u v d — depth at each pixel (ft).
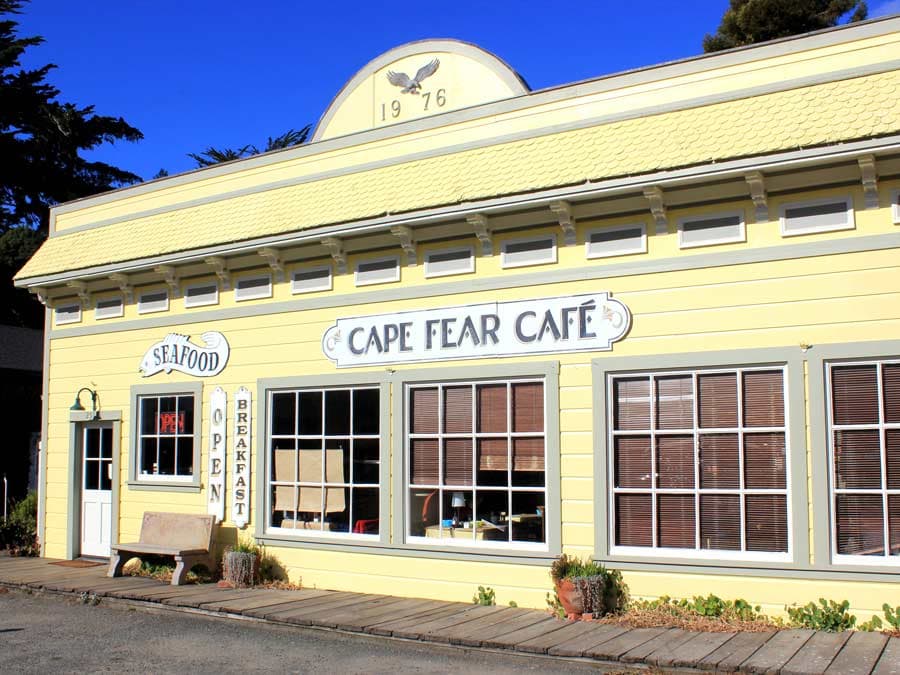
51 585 38.22
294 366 39.17
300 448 38.88
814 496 27.81
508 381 33.55
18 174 123.03
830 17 78.23
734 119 29.40
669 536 30.19
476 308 34.42
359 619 30.42
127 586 37.86
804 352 28.35
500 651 26.48
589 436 31.60
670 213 30.99
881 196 27.86
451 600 33.81
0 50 122.62
